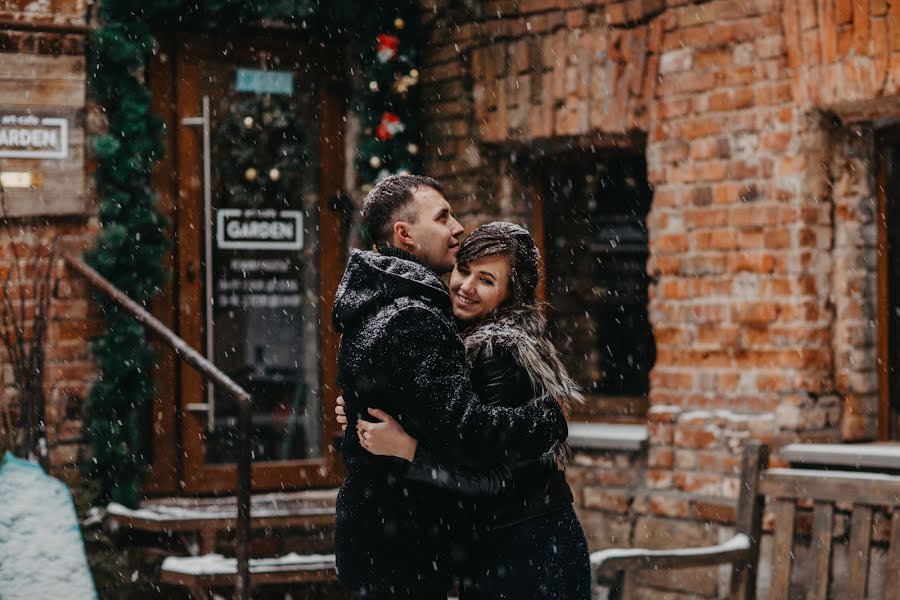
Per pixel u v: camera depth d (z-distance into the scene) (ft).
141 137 19.81
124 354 19.44
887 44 15.99
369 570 9.55
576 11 19.61
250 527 17.25
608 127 19.22
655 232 18.86
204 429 21.01
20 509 17.04
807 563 16.98
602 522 19.42
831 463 16.34
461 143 21.40
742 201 17.78
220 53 21.36
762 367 17.61
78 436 19.39
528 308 9.82
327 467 21.88
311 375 22.00
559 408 9.35
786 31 17.20
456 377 9.05
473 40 21.07
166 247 20.10
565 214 21.18
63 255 19.33
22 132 19.15
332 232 22.18
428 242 9.83
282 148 21.89
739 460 17.66
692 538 18.19
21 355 18.26
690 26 18.30
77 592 16.90
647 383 20.08
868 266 17.67
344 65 22.18
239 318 21.50
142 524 18.69
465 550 9.84
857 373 17.52
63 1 19.35
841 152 17.47
